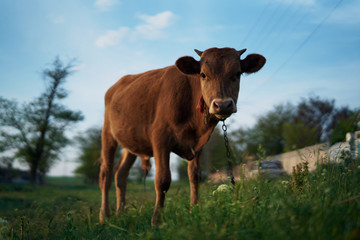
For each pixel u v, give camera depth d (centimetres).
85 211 674
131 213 480
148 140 559
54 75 4053
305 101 3428
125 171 692
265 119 3738
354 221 254
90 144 5184
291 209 274
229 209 326
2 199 1398
